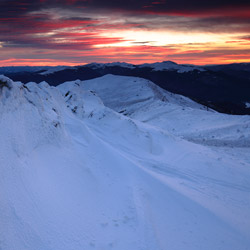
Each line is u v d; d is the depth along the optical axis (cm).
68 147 1062
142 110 6278
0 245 415
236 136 2797
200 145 2297
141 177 1043
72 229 582
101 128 2031
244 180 1273
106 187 890
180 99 18200
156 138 2088
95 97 3938
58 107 1714
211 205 872
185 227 692
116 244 569
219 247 616
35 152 795
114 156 1232
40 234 509
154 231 637
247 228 735
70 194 735
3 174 548
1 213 466
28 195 578
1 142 611
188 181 1179
